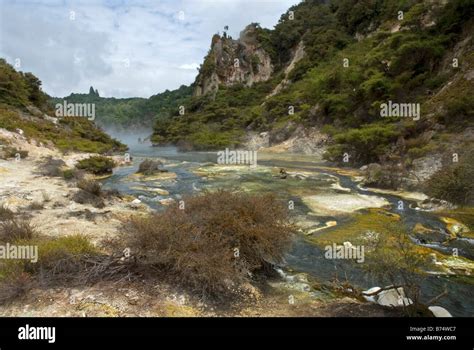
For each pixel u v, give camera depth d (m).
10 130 27.45
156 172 22.00
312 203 13.10
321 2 103.19
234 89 85.62
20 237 6.90
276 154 38.22
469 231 9.39
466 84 21.69
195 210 6.69
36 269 5.45
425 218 10.75
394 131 22.73
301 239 8.87
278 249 6.36
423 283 6.27
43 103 44.94
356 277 6.52
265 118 55.53
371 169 18.64
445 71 28.52
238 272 5.62
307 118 44.47
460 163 12.24
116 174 22.16
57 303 4.66
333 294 5.70
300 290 5.83
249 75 94.12
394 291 5.41
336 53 65.19
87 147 32.94
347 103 38.09
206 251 5.52
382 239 6.60
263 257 6.33
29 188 13.47
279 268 6.89
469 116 19.09
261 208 6.66
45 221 9.02
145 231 5.72
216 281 5.25
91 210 10.82
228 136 52.94
